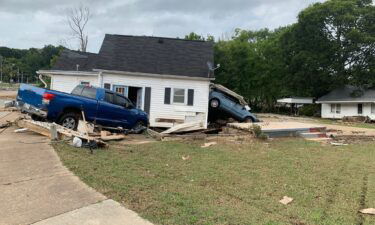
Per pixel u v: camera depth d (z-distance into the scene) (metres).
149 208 5.31
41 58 113.50
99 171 7.47
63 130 11.68
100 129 13.82
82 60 25.64
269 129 16.19
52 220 4.77
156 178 7.20
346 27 48.69
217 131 18.69
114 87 19.70
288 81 53.25
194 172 7.98
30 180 6.61
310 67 49.16
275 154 11.27
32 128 12.34
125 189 6.21
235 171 8.30
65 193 5.89
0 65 112.81
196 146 12.34
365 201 6.29
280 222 4.96
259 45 58.16
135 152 10.35
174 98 20.08
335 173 8.66
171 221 4.81
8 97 35.12
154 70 20.03
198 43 23.33
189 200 5.76
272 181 7.48
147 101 19.91
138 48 21.88
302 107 56.84
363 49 48.28
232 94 21.95
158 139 14.04
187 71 20.36
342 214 5.51
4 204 5.32
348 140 16.86
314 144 14.41
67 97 12.88
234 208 5.50
